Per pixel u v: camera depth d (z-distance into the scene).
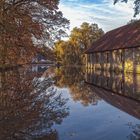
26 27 36.69
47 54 41.53
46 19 40.12
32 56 40.41
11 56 38.19
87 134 11.13
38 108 16.50
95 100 19.55
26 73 48.06
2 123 13.02
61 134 11.20
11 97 20.55
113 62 54.41
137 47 45.06
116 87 27.31
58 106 17.16
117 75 42.31
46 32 40.31
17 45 37.44
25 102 18.50
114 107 16.73
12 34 35.28
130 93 22.77
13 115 14.62
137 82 30.91
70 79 37.62
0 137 10.98
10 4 35.50
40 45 40.53
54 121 13.30
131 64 47.22
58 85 29.86
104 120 13.44
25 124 12.73
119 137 10.66
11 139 10.69
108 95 22.05
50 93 23.14
